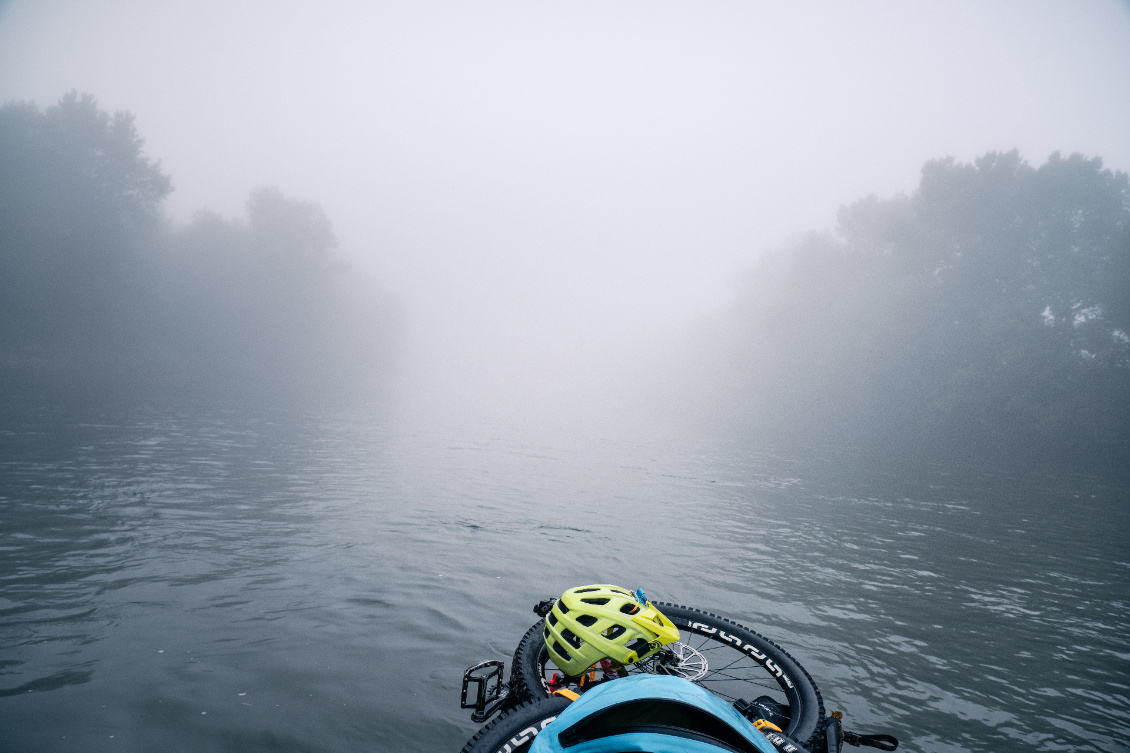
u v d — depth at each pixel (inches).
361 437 1050.1
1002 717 215.0
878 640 280.8
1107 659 281.6
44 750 156.0
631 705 89.6
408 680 205.9
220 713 178.7
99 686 189.6
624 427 2028.8
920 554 474.6
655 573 360.2
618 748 83.8
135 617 243.3
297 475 610.5
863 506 696.4
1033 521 673.0
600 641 117.4
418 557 355.6
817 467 1133.1
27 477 489.7
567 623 122.0
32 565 292.7
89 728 167.3
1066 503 849.5
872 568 417.1
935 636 293.6
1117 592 405.1
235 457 689.6
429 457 862.5
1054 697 235.8
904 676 243.1
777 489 791.7
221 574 300.2
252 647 224.1
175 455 660.7
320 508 467.8
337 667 212.2
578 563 367.2
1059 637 307.9
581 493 650.8
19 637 218.5
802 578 376.8
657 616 124.9
